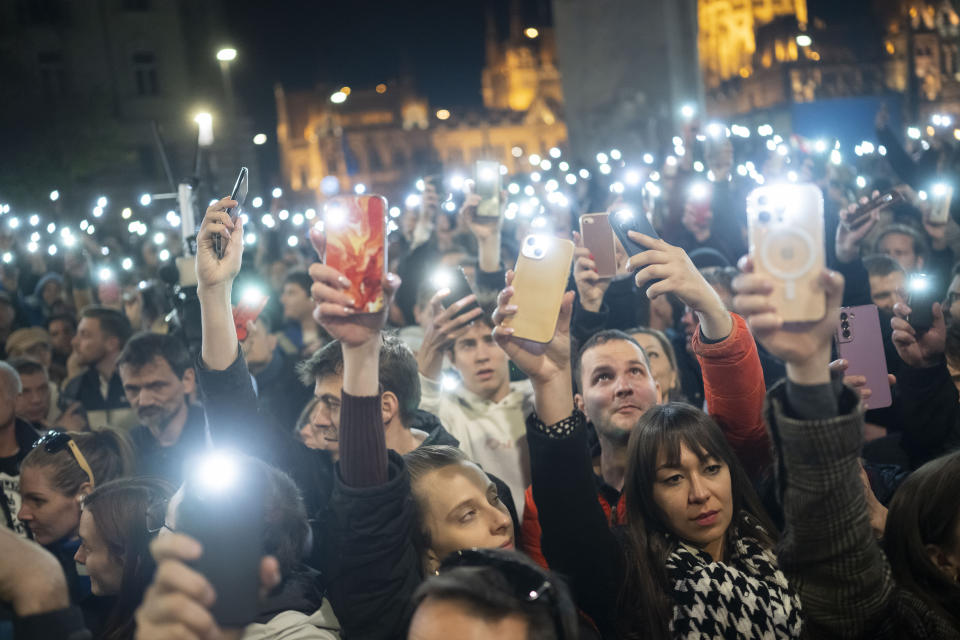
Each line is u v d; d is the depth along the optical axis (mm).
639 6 24609
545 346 2795
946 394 3631
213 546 1644
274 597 2797
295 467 3465
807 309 2064
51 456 3797
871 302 5203
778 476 2334
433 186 8492
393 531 2557
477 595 1974
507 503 3484
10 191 31234
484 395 4688
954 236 6586
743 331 3059
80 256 10250
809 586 2473
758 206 2092
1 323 7965
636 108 24594
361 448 2531
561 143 94000
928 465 2678
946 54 42469
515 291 2787
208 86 40344
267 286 8953
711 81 69688
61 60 38688
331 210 2375
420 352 4449
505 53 103000
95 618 3188
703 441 2945
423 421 3924
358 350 2484
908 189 7254
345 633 2635
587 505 2803
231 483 1710
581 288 4465
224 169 40125
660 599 2814
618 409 3570
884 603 2461
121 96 39406
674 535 2984
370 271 2365
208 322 2967
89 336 6438
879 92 43969
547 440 2789
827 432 2168
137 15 39531
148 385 4797
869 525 2369
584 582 2826
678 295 2928
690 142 7773
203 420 4938
